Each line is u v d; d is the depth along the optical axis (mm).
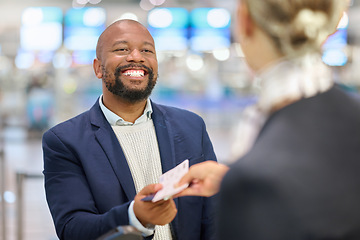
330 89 887
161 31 12039
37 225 4836
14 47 13102
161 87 12125
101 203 1839
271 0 856
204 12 11883
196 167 1296
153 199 1398
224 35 11875
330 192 771
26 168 8047
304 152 796
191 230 1921
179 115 2109
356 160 807
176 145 2008
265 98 891
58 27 11922
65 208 1821
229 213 792
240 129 917
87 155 1889
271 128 841
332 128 829
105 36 2000
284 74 881
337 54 10234
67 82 11688
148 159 1974
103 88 2029
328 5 880
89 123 1979
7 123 13344
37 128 11906
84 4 12297
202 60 12164
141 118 2031
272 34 874
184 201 1925
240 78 12031
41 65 12430
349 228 767
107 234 1161
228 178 801
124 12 12375
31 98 11906
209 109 12117
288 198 755
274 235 750
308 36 868
